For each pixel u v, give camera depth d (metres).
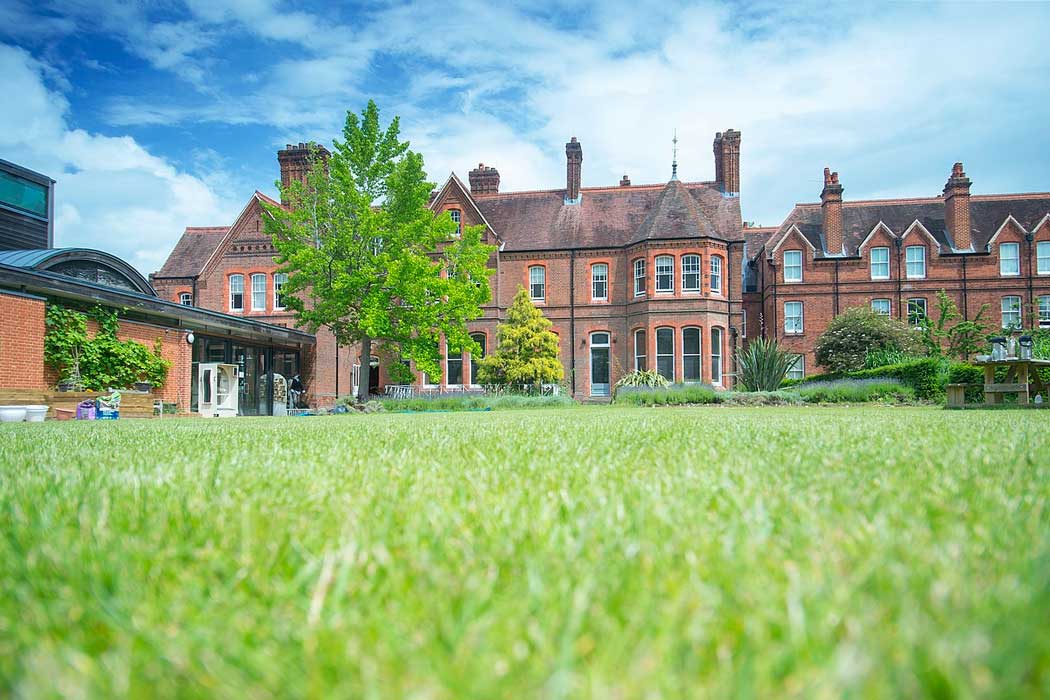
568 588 1.07
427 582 1.14
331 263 24.05
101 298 15.45
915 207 34.03
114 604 1.04
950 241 32.38
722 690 0.70
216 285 30.88
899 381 21.27
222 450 3.99
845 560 1.19
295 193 24.64
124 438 5.24
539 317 27.91
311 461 3.19
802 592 0.99
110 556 1.32
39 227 19.98
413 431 5.80
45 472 2.80
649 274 30.06
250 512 1.77
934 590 0.95
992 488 2.03
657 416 9.78
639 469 2.72
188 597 1.08
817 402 21.34
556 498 1.96
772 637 0.85
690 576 1.09
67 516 1.77
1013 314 31.48
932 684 0.67
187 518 1.70
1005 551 1.23
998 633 0.80
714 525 1.55
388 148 24.53
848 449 3.42
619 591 1.05
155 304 17.11
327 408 24.59
